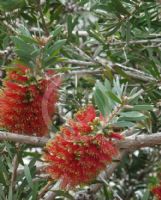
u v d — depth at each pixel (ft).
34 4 3.17
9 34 3.10
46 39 2.60
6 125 2.64
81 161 2.45
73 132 2.46
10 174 2.86
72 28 3.26
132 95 2.50
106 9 3.07
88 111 2.48
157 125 3.19
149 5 3.06
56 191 2.79
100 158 2.45
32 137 2.60
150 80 3.17
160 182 2.83
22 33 2.63
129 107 2.42
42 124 2.66
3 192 2.74
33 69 2.62
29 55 2.58
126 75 3.14
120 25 3.13
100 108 2.45
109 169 3.16
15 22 3.19
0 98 2.64
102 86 2.45
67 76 3.09
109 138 2.45
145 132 3.11
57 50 2.61
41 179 2.87
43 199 2.98
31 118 2.64
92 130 2.44
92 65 3.25
